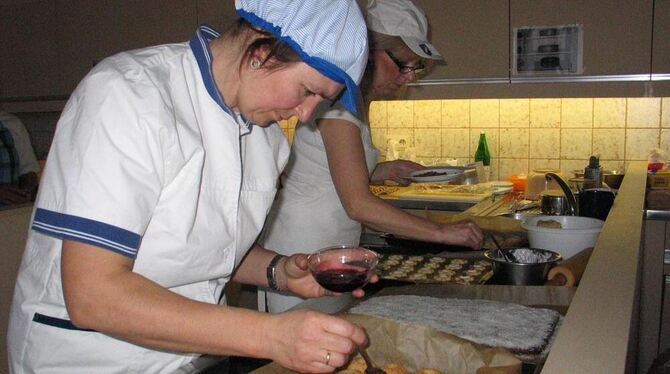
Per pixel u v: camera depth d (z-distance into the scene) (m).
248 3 0.88
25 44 3.42
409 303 1.19
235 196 1.04
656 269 2.39
